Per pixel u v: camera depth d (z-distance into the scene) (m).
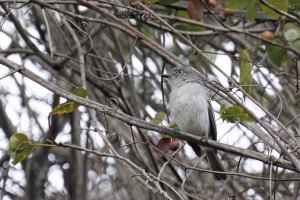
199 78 12.24
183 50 15.26
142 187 14.15
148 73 15.56
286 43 13.12
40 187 13.66
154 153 13.95
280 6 11.92
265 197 13.73
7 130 13.91
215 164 11.66
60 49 13.89
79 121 13.75
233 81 9.81
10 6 10.81
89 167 14.41
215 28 12.60
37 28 14.23
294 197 11.62
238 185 13.90
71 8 13.77
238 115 10.07
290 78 14.58
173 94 12.16
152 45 10.90
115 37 14.34
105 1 11.13
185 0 13.09
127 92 14.57
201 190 13.16
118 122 14.20
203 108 11.95
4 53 13.62
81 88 9.62
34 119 14.02
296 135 10.50
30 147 9.42
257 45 13.73
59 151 14.48
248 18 12.29
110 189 14.65
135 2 11.19
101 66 14.25
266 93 14.60
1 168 13.95
